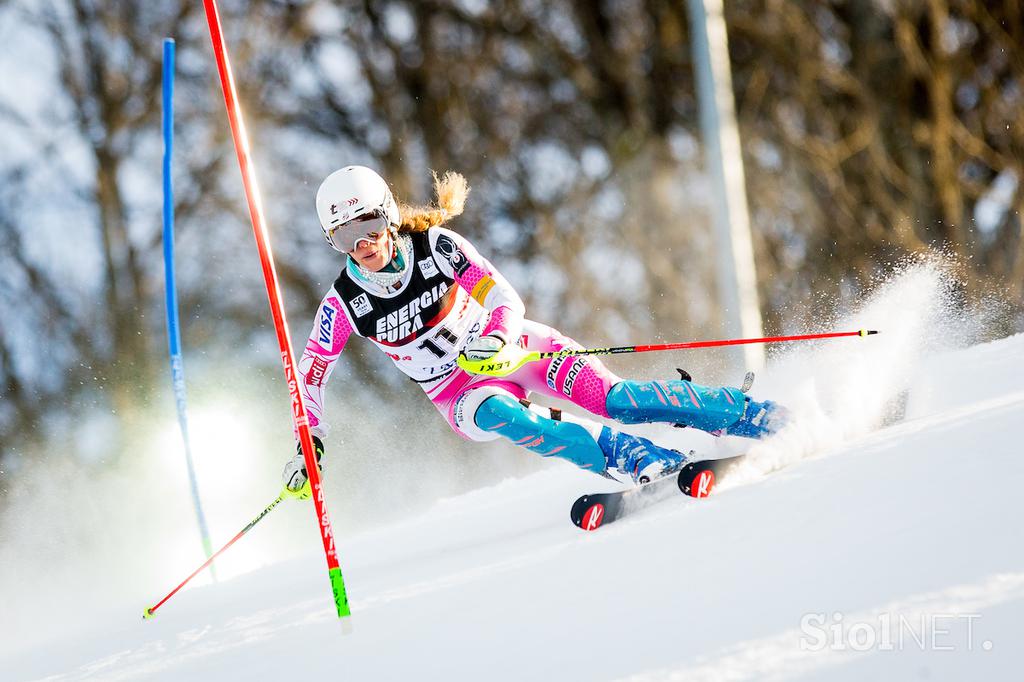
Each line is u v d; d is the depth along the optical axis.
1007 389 8.67
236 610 8.05
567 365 8.35
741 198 21.28
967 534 4.70
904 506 5.27
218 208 33.91
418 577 7.40
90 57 33.72
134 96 33.88
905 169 37.03
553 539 7.44
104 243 33.16
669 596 5.05
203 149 34.03
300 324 34.00
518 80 36.94
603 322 36.03
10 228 32.91
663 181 36.62
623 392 8.15
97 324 32.66
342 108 35.75
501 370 7.87
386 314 8.08
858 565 4.73
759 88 37.22
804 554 5.05
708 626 4.58
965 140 37.12
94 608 15.77
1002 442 5.86
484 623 5.45
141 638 7.75
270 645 6.31
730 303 21.05
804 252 36.69
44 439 30.58
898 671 3.86
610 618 4.99
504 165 36.47
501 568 6.76
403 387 27.97
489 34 36.59
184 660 6.54
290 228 34.53
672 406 8.09
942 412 8.22
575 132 37.06
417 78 36.06
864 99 37.12
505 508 10.27
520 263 36.47
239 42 34.62
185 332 32.69
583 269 36.31
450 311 8.14
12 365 31.73
